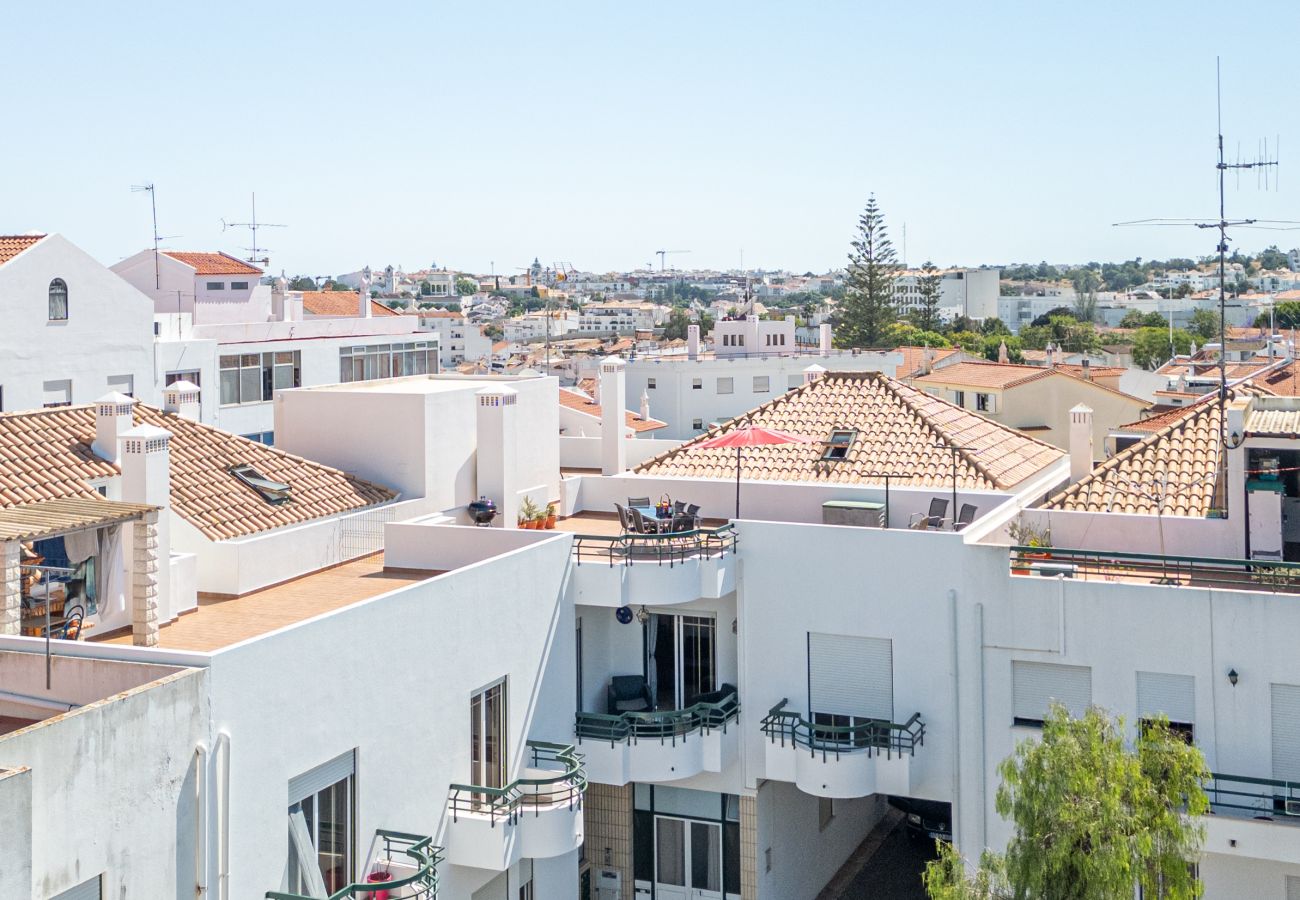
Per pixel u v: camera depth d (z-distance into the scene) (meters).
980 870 19.14
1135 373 80.69
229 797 17.42
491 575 23.67
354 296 91.25
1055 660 25.02
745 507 31.83
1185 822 19.22
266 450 29.50
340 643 19.67
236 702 17.64
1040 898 18.31
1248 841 22.75
